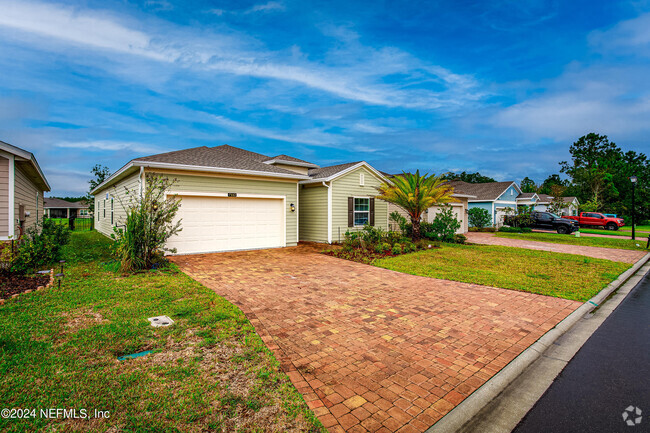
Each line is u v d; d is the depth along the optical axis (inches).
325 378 133.0
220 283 289.0
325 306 231.0
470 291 281.9
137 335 161.6
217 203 469.7
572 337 192.1
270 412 107.1
